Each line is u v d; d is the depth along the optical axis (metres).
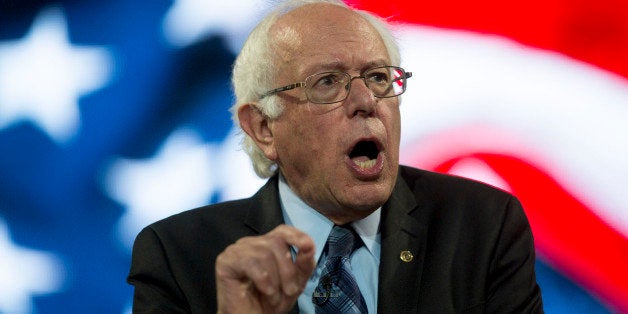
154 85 4.91
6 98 4.98
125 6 4.94
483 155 4.63
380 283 2.90
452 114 4.67
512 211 3.14
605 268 4.54
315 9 3.01
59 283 4.88
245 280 2.29
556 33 4.63
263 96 3.04
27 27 5.00
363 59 2.88
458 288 2.93
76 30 4.96
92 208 4.90
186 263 3.06
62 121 4.94
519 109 4.63
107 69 4.93
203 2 4.89
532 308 2.97
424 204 3.16
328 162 2.87
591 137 4.59
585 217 4.57
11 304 4.89
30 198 4.93
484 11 4.67
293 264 2.23
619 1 4.58
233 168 4.84
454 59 4.68
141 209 4.86
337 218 3.00
